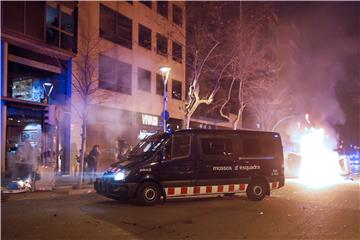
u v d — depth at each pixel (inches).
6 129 850.8
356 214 466.6
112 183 519.8
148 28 1385.3
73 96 997.8
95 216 443.5
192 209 497.4
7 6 848.3
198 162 548.4
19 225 393.7
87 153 971.9
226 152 567.2
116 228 382.6
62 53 968.9
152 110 1391.5
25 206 512.7
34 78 934.4
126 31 1278.3
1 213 459.2
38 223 403.5
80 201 562.3
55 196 615.5
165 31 1453.0
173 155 536.7
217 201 571.2
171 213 467.2
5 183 704.4
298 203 553.9
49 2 965.8
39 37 924.0
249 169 576.1
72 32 1027.3
